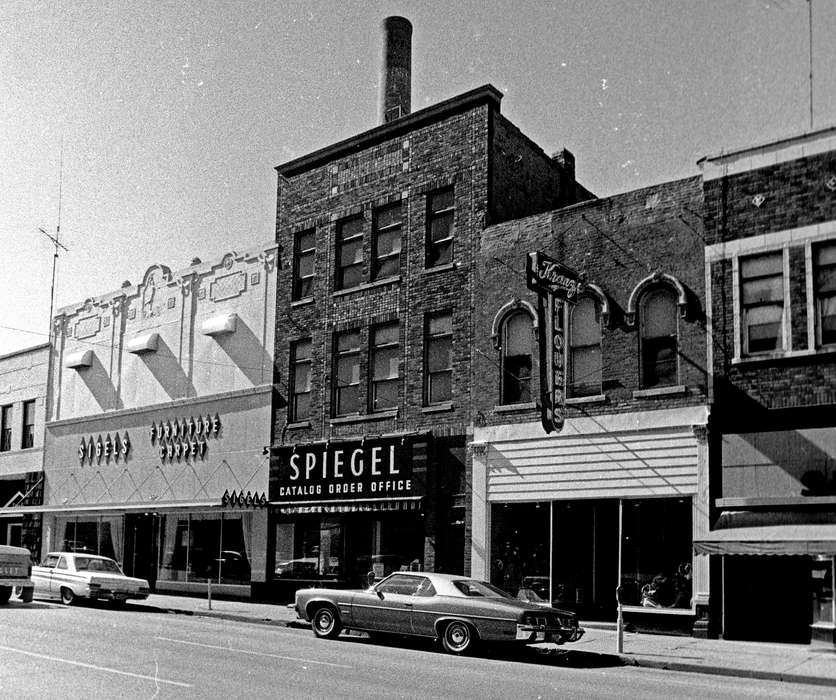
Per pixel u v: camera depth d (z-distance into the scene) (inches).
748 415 705.0
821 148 697.6
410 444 912.3
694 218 756.0
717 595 698.8
